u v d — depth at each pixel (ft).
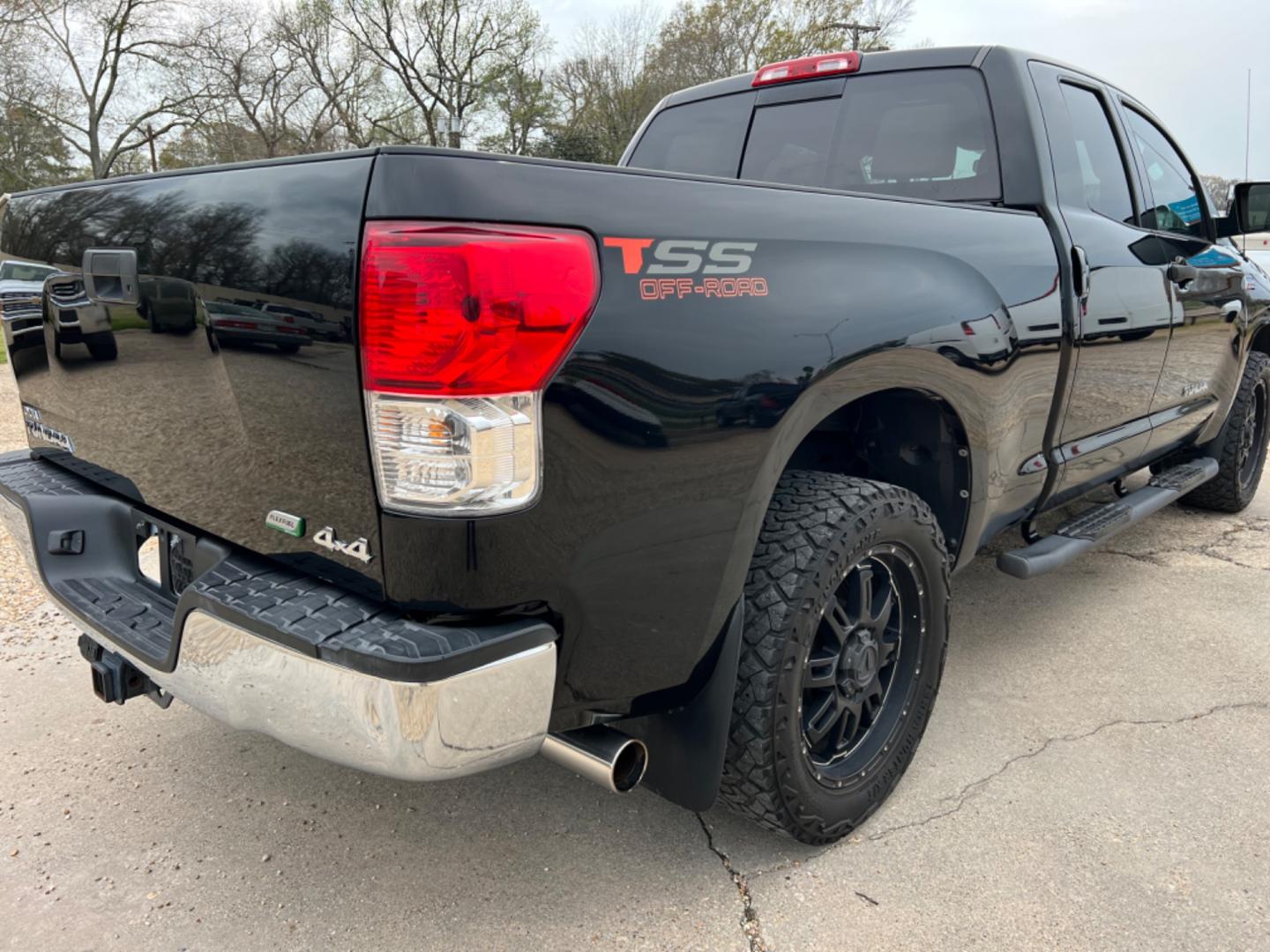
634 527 5.09
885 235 6.88
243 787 8.00
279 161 4.85
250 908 6.52
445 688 4.47
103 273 6.16
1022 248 8.41
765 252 5.76
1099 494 17.62
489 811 7.68
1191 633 11.29
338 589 5.13
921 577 7.39
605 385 4.77
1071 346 8.99
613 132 131.34
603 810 7.68
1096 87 10.87
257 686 4.98
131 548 7.12
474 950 6.11
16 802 7.73
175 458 6.10
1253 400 15.47
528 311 4.42
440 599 4.63
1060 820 7.50
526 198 4.57
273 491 5.32
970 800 7.77
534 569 4.73
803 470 7.76
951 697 9.61
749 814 6.63
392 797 7.89
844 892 6.66
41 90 105.81
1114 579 13.17
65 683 9.85
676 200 5.32
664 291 5.09
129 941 6.20
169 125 118.21
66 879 6.81
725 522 5.54
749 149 11.00
